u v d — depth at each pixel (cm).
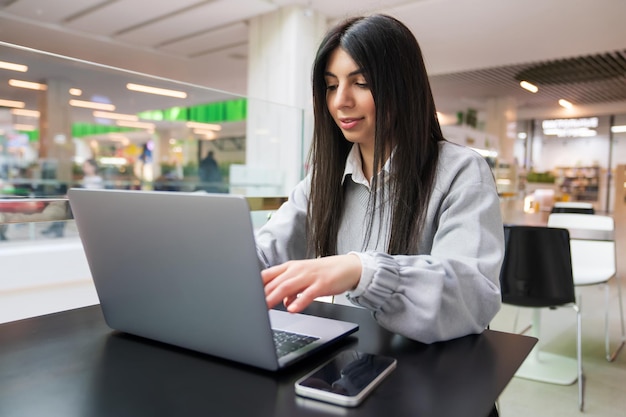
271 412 41
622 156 1415
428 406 43
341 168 87
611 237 242
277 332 62
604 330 289
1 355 56
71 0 422
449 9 404
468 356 56
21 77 200
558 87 848
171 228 50
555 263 206
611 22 429
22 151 315
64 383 48
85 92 230
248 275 46
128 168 355
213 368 52
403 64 72
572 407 185
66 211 121
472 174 74
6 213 110
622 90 874
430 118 78
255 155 225
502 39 484
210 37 508
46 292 138
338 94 73
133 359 55
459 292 60
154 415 41
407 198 75
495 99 942
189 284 52
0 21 469
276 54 427
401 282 58
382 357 54
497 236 71
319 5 413
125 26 483
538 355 233
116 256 58
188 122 293
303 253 92
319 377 48
